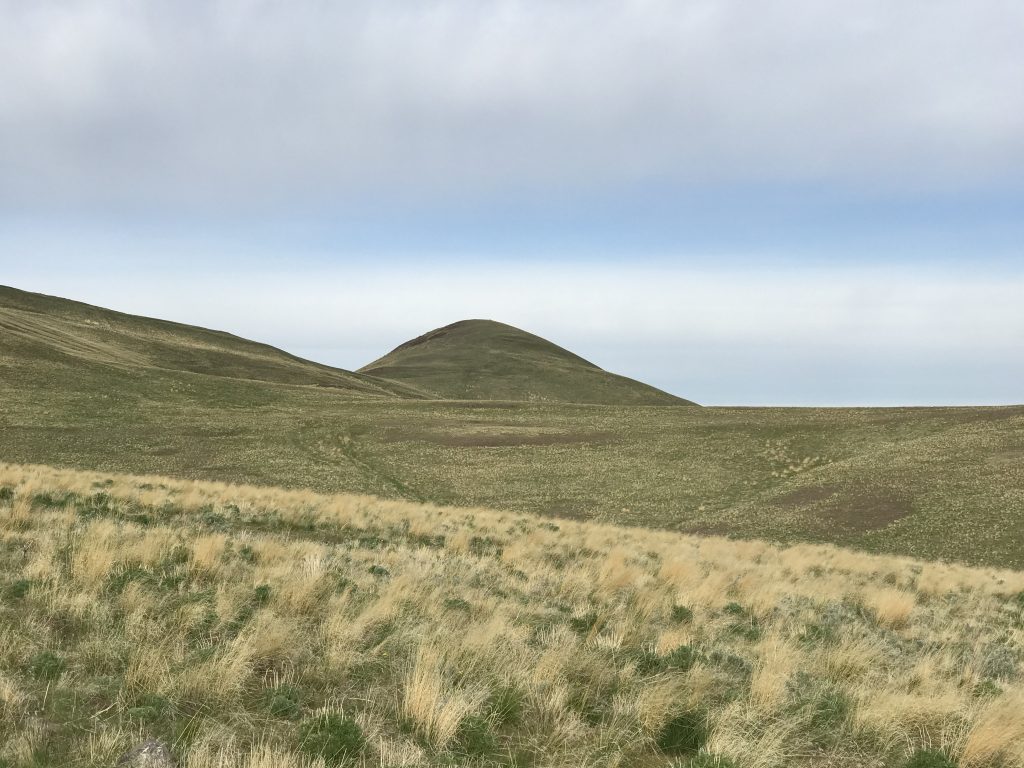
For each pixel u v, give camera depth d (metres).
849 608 13.48
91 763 4.87
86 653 6.70
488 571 13.66
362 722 5.91
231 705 6.04
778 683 7.24
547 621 9.95
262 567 10.93
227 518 17.86
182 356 137.12
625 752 5.95
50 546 10.62
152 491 20.75
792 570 19.34
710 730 6.24
